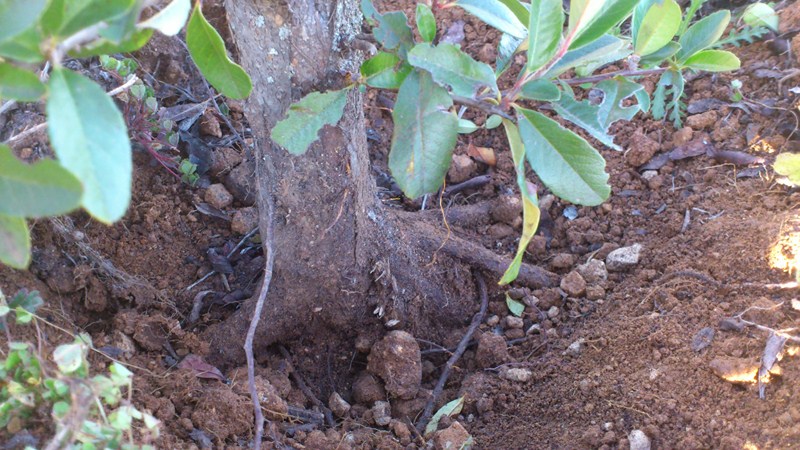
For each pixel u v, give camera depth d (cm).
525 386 77
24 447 52
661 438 66
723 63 62
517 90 52
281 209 71
